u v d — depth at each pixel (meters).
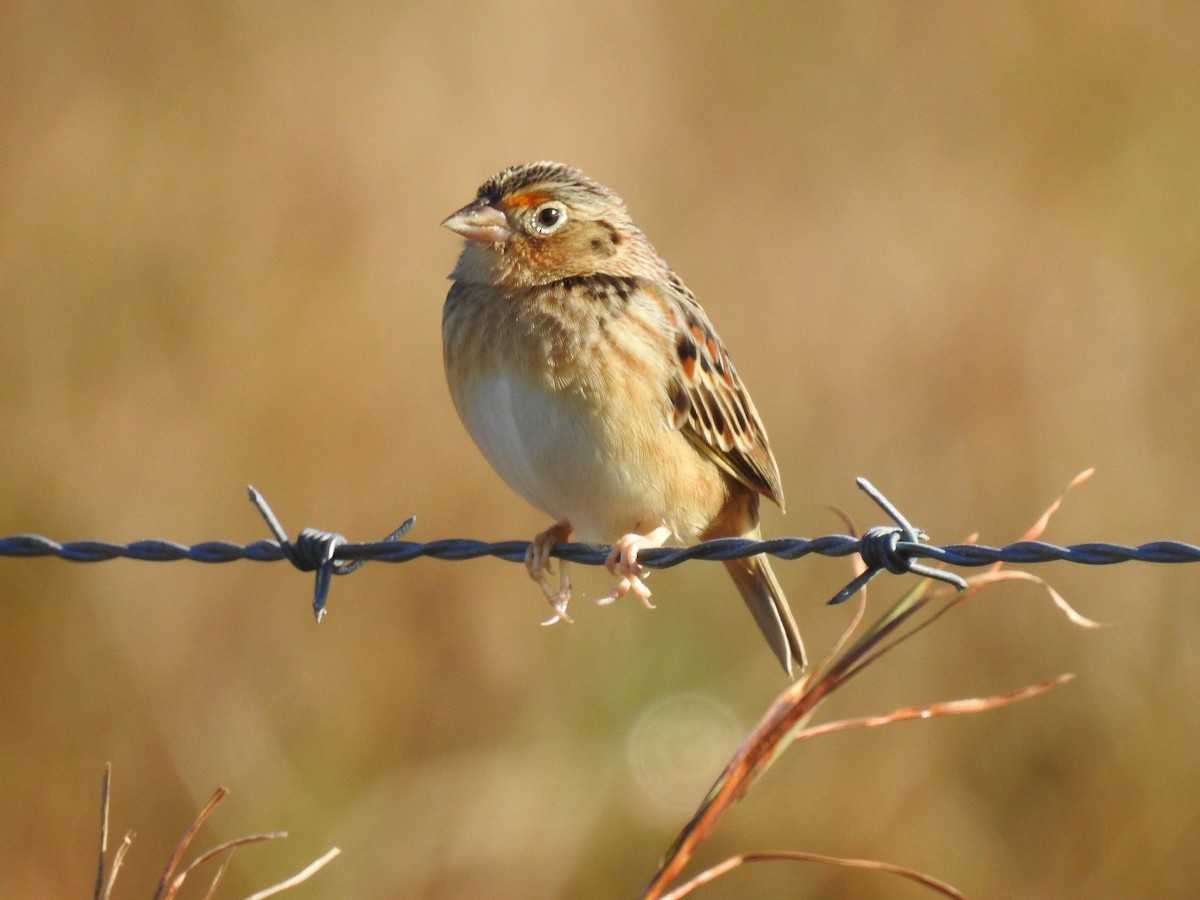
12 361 13.73
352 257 14.68
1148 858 11.57
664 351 8.24
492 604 13.16
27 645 12.46
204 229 14.42
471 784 11.72
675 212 15.91
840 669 6.34
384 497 13.66
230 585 13.12
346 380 14.13
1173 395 14.30
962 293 15.05
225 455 13.53
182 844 6.08
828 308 15.17
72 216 14.23
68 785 11.91
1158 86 16.06
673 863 6.14
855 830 11.70
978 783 12.22
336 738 12.30
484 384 8.24
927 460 14.11
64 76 14.99
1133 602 12.93
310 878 11.17
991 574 6.42
